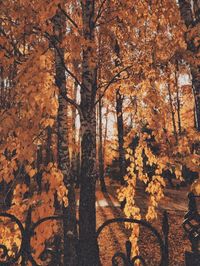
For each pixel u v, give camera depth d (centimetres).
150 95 527
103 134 3406
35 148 417
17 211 462
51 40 472
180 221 1550
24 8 457
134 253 589
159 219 1591
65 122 835
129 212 607
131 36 562
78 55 433
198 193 442
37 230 416
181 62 532
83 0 497
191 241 321
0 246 362
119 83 586
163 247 324
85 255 347
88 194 472
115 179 3412
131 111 583
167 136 541
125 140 588
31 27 457
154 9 513
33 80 384
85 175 480
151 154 572
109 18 518
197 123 568
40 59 390
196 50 530
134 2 507
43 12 409
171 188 2752
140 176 600
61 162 814
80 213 468
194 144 520
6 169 425
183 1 593
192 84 562
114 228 1449
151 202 604
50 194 421
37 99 390
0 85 702
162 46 519
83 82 508
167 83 550
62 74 750
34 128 408
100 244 1250
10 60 448
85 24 502
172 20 481
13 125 411
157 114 540
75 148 529
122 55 608
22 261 353
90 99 505
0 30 470
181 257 1101
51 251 379
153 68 542
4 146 426
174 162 528
